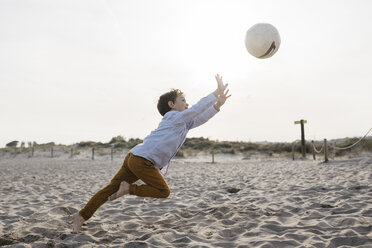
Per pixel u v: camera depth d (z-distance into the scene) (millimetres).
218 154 24672
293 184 6426
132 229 3486
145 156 2701
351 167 8758
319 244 2711
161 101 3029
